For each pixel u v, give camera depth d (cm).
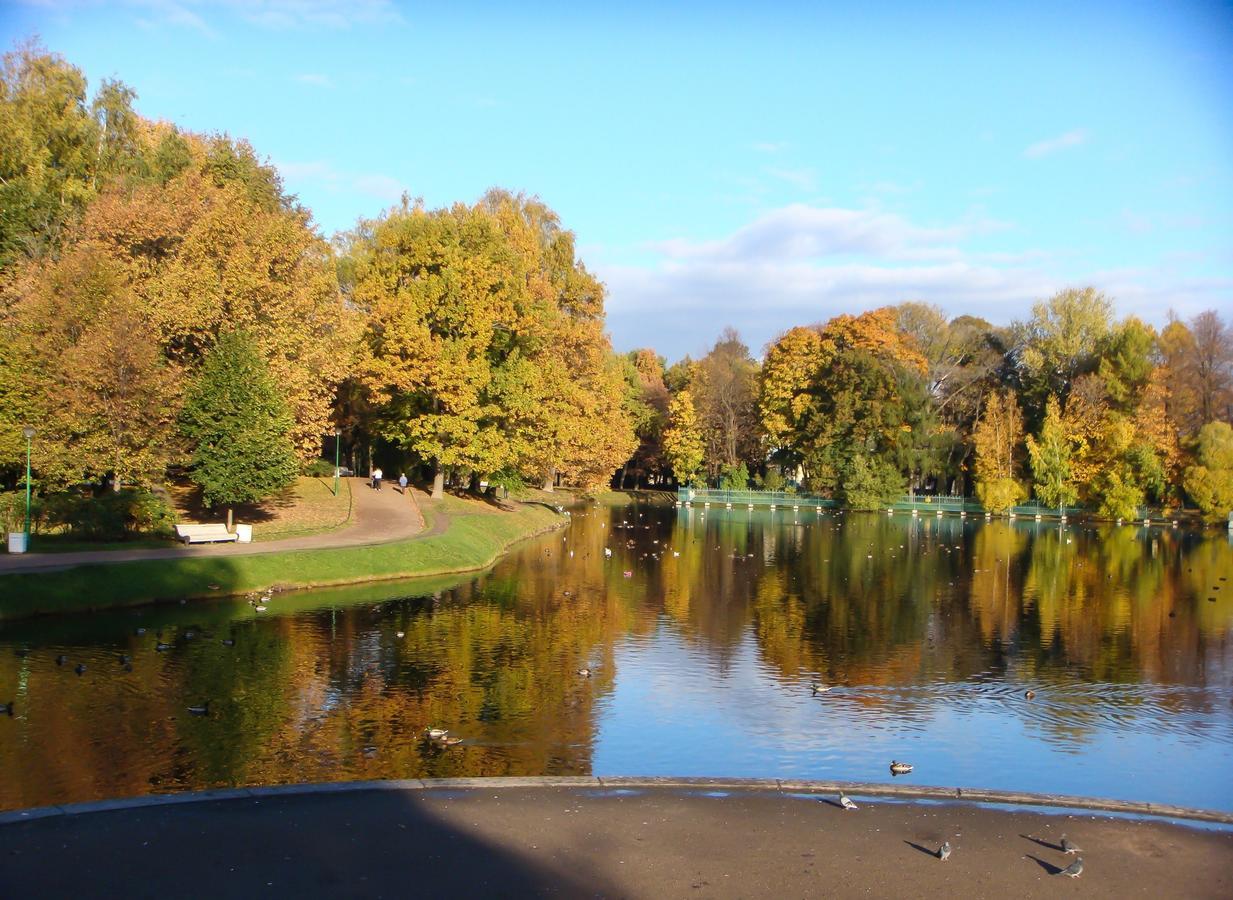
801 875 1087
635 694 2431
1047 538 7100
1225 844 1201
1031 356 10000
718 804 1309
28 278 4244
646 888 1046
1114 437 8456
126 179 5291
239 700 2238
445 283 5856
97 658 2555
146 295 4247
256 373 4322
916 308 10925
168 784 1703
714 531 7394
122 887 1020
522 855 1128
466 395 5756
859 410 9594
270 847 1136
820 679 2647
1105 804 1336
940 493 10200
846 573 4881
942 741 2109
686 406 10919
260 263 4772
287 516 5159
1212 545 6638
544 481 10706
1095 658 2970
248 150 6356
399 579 4222
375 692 2356
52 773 1741
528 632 3145
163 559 3556
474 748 1961
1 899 984
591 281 7662
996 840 1201
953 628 3428
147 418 4056
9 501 3828
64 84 5525
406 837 1174
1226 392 8581
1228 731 2217
